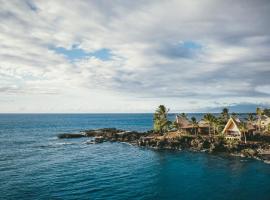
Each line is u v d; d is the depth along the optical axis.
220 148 88.25
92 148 101.19
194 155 83.62
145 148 100.19
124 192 48.62
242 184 53.44
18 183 53.34
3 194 46.62
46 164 71.44
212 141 92.38
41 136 141.25
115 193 47.97
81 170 64.94
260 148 84.50
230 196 46.94
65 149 98.12
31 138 131.38
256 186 52.12
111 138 127.25
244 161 73.56
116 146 106.56
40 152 90.75
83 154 87.50
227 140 91.81
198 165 69.81
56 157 81.69
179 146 96.69
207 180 56.19
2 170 64.06
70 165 70.50
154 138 109.12
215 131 111.56
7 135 144.00
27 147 101.69
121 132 146.00
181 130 118.31
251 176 58.88
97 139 122.88
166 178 58.00
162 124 118.50
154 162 74.31
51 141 120.94
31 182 54.12
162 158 79.81
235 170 64.06
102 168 67.19
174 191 49.44
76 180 55.97
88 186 51.94
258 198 46.03
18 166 68.56
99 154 87.62
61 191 48.72
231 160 75.19
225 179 56.88
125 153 89.44
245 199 45.66
